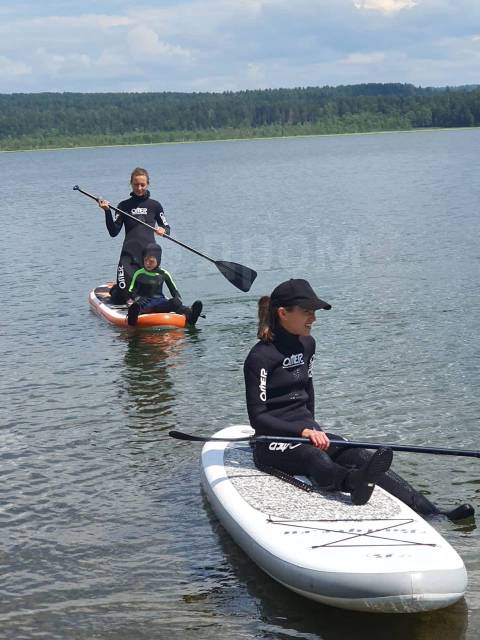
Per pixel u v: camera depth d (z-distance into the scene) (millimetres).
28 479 6883
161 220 13258
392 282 14750
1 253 20984
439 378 9172
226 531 5863
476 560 5340
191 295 14711
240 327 12031
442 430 7668
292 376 5918
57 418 8320
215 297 14445
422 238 20188
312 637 4680
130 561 5539
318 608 4934
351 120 196625
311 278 15711
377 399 8539
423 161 62156
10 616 4977
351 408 8297
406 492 5867
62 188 50625
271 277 16188
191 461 7156
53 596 5172
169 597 5109
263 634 4723
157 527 5984
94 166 84688
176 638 4715
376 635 4676
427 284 14383
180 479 6793
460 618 4797
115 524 6059
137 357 10492
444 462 6977
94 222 28656
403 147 96438
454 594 4637
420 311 12383
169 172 64188
